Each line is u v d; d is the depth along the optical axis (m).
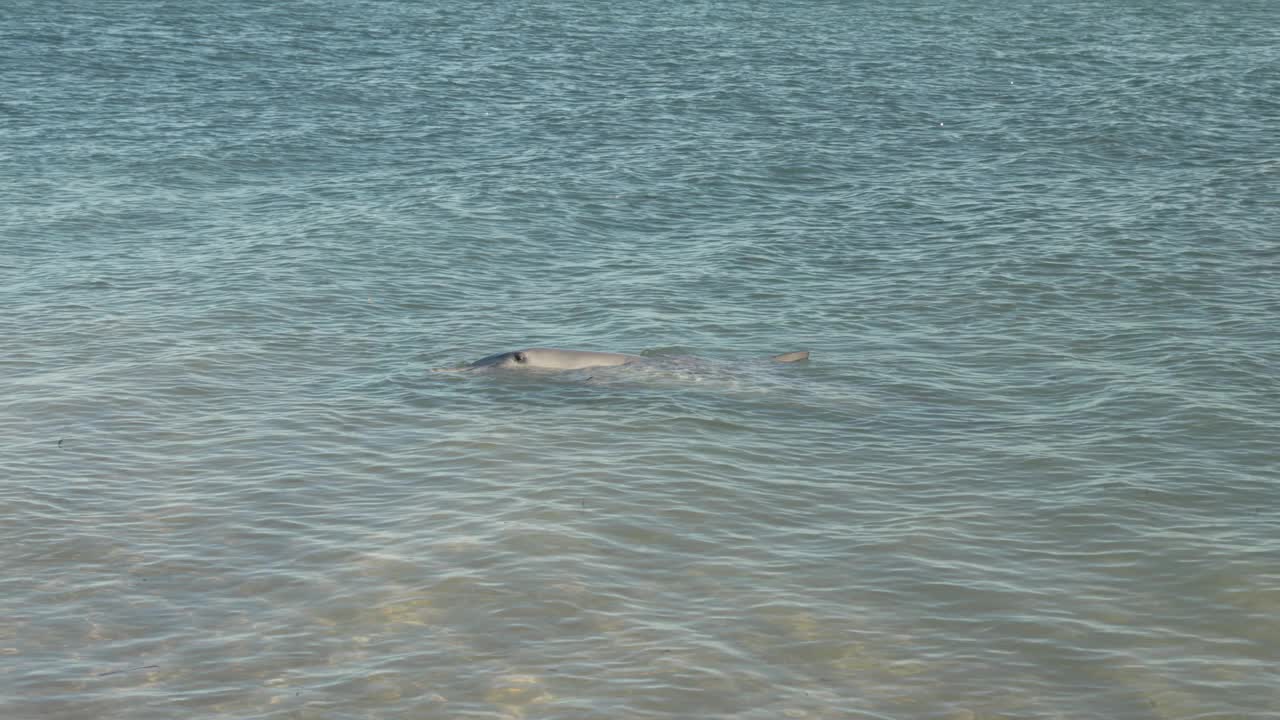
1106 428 25.94
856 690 16.48
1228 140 57.97
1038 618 18.30
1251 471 23.70
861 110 65.44
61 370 29.09
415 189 49.41
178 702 16.14
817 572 19.67
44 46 79.31
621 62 79.19
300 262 39.12
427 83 72.00
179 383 28.36
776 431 25.81
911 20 98.81
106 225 43.59
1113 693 16.44
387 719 15.78
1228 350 30.77
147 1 101.06
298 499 22.31
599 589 19.00
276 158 54.66
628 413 26.64
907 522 21.53
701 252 41.38
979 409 27.31
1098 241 41.44
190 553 20.22
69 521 21.33
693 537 20.83
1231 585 19.25
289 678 16.67
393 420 26.27
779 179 51.72
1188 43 87.19
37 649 17.33
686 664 17.00
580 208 46.84
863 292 36.75
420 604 18.56
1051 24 97.12
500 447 24.70
